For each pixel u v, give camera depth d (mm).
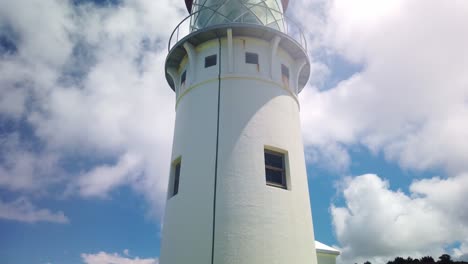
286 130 14109
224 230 11375
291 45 15773
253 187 12172
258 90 14234
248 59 14945
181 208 12594
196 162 13109
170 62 16703
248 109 13695
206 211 11938
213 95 14148
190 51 15414
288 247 11711
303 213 12930
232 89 14047
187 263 11453
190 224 12023
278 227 11828
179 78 16703
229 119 13422
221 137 13117
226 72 14438
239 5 16188
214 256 11062
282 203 12352
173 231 12492
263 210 11867
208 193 12227
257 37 15312
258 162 12734
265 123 13656
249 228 11438
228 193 11984
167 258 12312
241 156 12695
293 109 15172
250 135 13180
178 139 14562
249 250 11109
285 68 15875
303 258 12000
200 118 13961
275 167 13328
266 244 11352
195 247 11523
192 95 14781
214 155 12867
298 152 14250
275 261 11242
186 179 13039
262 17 16328
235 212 11633
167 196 14031
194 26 17047
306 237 12547
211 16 16406
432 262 42500
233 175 12305
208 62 15180
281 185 13094
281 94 14812
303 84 18328
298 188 13266
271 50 15164
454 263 40156
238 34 15133
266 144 13242
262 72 14742
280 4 18516
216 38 15266
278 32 15070
